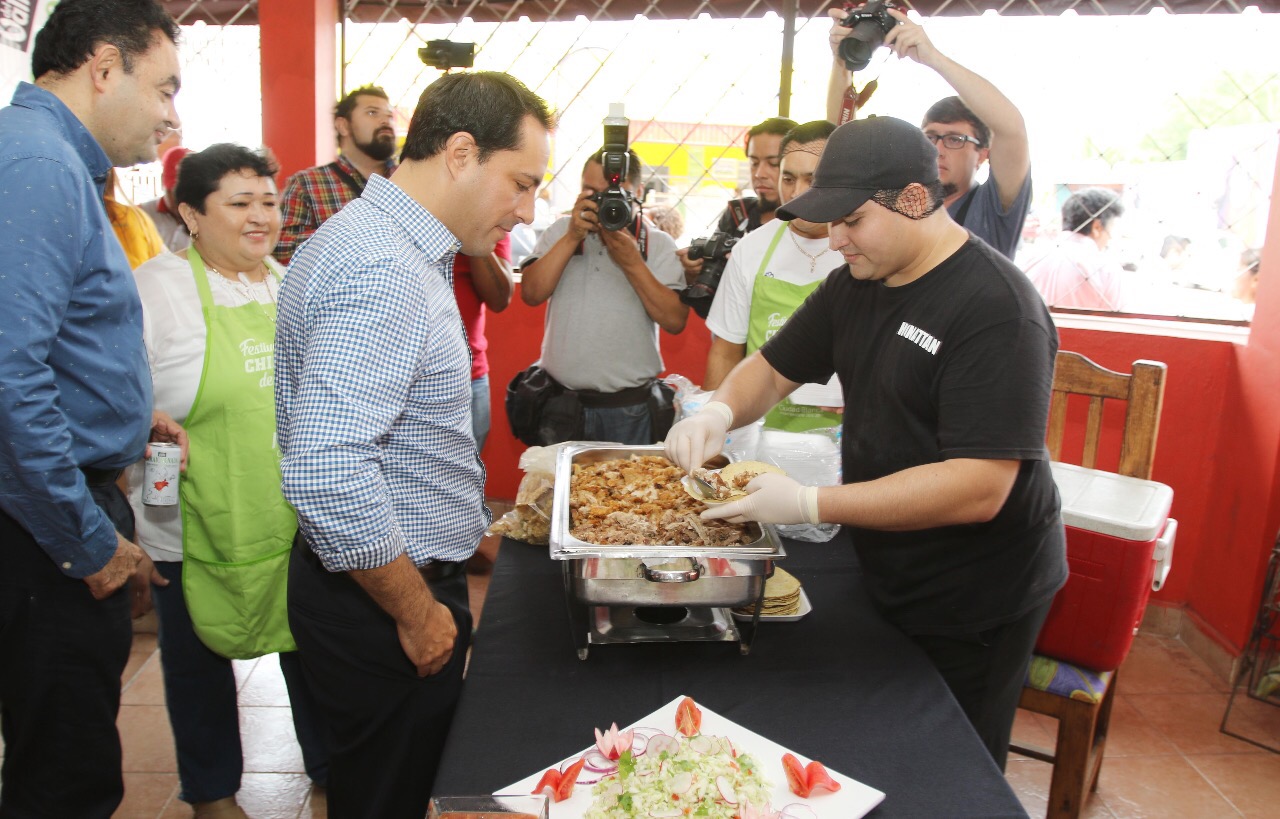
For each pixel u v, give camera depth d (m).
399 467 1.21
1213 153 2.80
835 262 2.08
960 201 2.28
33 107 1.37
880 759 1.10
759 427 1.89
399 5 3.18
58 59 1.39
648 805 0.97
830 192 1.31
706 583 1.24
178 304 1.69
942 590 1.43
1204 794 2.14
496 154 1.17
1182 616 2.86
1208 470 2.76
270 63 3.07
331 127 3.22
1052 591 1.47
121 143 1.47
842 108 2.40
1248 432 2.56
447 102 1.16
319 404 1.04
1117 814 2.07
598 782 1.02
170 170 2.73
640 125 3.21
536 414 2.58
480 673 1.27
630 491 1.51
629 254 2.41
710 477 1.45
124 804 2.00
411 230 1.18
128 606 1.58
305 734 1.99
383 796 1.35
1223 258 2.88
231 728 1.92
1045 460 1.42
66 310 1.38
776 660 1.33
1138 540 1.63
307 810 2.03
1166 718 2.44
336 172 2.62
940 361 1.34
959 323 1.31
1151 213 2.91
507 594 1.51
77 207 1.33
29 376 1.28
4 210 1.26
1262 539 2.48
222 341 1.70
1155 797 2.13
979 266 1.33
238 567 1.72
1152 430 1.98
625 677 1.27
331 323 1.07
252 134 3.29
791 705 1.21
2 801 1.56
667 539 1.36
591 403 2.57
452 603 1.32
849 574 1.64
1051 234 3.02
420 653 1.21
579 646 1.29
